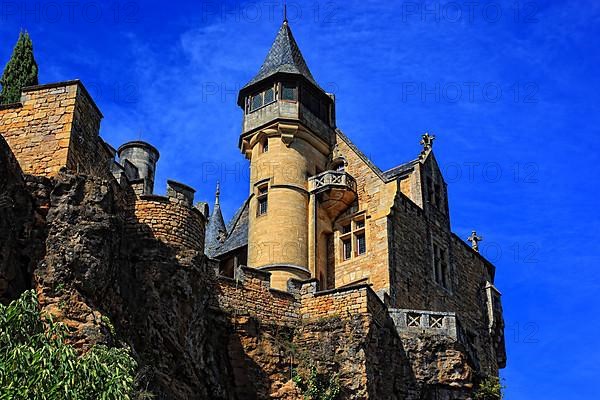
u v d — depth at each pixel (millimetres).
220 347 28203
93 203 23062
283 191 38688
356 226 38812
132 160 38250
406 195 41094
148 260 25891
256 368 28422
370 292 30641
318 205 39156
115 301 23094
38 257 21922
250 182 40094
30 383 15883
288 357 29172
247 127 40562
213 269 29250
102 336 21172
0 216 21250
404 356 31562
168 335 24984
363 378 28641
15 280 21250
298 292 31172
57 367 16391
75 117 24938
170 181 27703
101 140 26578
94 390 16594
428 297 38469
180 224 27250
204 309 27688
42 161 24125
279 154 39438
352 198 39281
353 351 29203
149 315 24812
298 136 39938
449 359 31797
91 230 22562
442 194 43000
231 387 27750
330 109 42312
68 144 24297
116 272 23344
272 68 41750
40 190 22875
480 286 43969
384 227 37406
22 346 16266
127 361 18000
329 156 41156
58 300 21422
